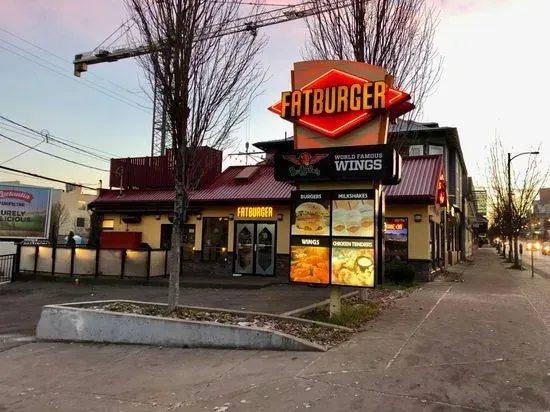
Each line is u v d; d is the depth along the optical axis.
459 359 6.83
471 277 20.83
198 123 9.62
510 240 36.44
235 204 20.64
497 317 10.16
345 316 9.57
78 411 5.39
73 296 16.11
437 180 19.14
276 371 6.45
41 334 9.38
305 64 10.46
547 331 8.71
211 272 21.17
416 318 10.03
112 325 8.75
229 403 5.41
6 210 39.62
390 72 13.30
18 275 20.81
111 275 19.47
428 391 5.53
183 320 8.32
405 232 18.56
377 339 8.07
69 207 75.00
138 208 23.34
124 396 5.82
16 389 6.27
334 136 10.01
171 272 9.53
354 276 9.37
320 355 7.13
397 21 13.35
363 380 5.93
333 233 9.59
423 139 31.06
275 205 20.09
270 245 20.20
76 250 20.12
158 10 9.31
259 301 13.15
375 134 9.80
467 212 47.81
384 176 9.16
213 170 22.89
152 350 8.07
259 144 35.31
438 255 22.20
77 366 7.29
